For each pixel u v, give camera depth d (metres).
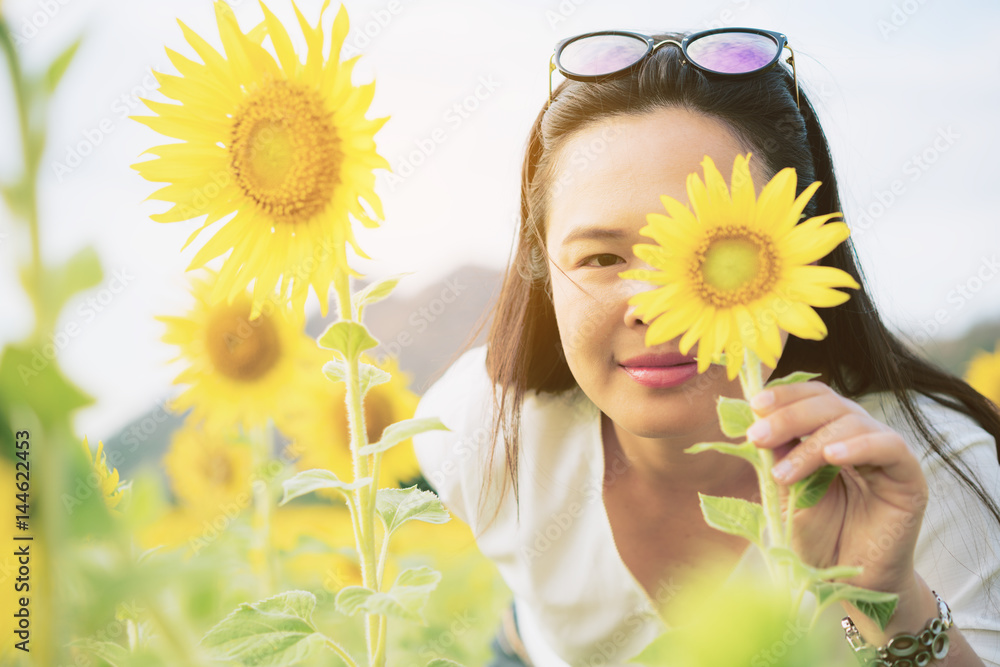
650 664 0.30
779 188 0.50
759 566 1.18
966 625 1.00
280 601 0.61
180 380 1.52
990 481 1.13
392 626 1.29
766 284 0.49
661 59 1.03
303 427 1.69
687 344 0.49
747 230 0.49
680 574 1.40
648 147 0.94
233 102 0.64
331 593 1.03
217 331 1.55
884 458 0.65
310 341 1.66
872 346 1.25
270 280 0.65
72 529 0.32
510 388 1.48
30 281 0.32
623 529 1.42
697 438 1.23
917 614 0.79
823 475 0.63
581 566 1.45
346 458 1.75
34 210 0.33
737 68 1.02
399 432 0.61
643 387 0.92
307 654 0.57
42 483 0.31
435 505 0.71
